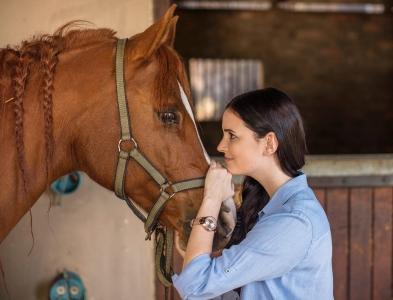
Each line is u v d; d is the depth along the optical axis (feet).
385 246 7.69
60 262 6.85
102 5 6.63
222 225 4.38
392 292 7.78
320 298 3.86
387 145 25.79
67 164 4.60
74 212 6.81
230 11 25.31
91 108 4.35
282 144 3.96
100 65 4.39
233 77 25.62
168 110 4.29
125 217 6.91
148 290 7.04
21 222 6.72
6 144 4.35
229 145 4.07
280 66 25.80
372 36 25.64
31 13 6.53
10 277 6.76
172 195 4.41
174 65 4.35
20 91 4.28
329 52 25.82
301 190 4.00
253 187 4.47
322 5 25.55
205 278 3.77
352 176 7.47
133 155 4.35
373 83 25.90
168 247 4.75
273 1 25.30
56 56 4.42
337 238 7.54
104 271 6.95
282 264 3.74
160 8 6.73
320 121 25.80
